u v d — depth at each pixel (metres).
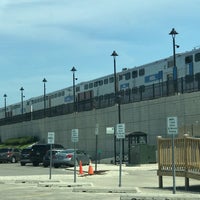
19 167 41.78
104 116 52.12
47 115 70.69
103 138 51.72
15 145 76.62
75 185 21.17
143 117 44.69
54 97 71.44
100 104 54.50
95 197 16.92
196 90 38.03
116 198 16.45
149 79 45.62
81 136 57.56
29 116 78.88
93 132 54.53
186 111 37.97
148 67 46.03
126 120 47.75
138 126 45.50
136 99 47.12
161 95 43.16
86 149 56.03
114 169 33.25
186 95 38.06
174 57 40.88
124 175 28.22
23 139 74.62
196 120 36.56
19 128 82.62
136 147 37.38
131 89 48.34
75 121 59.44
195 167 17.89
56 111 67.38
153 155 37.91
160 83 43.53
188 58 39.97
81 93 60.47
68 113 62.97
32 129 76.06
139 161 37.06
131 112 46.78
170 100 40.38
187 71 40.00
